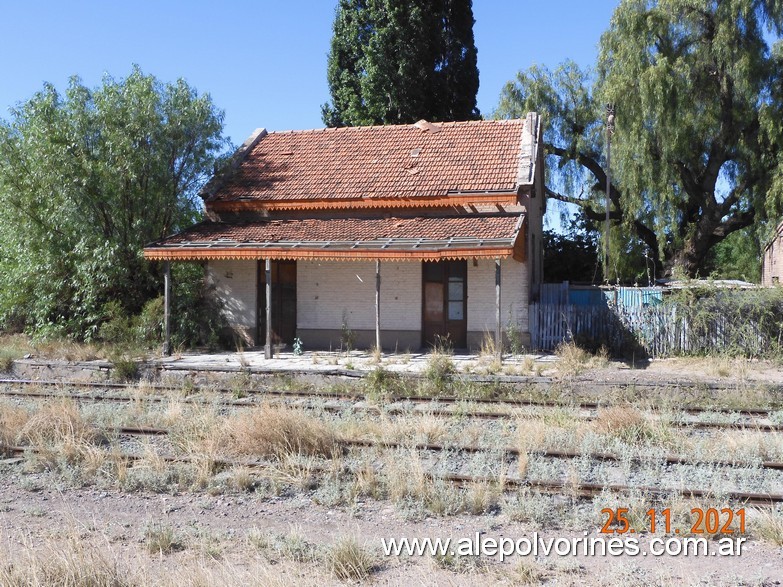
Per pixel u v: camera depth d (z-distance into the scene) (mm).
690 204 31297
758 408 12586
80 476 8828
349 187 21734
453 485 8172
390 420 11703
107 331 20922
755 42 27000
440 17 34812
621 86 28484
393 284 20859
